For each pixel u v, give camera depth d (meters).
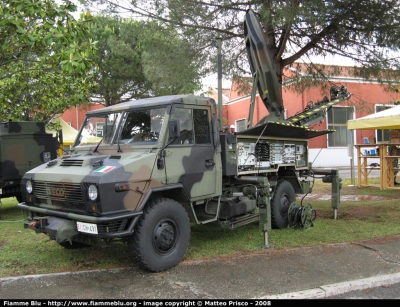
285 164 7.50
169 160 5.07
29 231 7.32
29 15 6.47
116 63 16.84
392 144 12.38
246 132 6.30
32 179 5.36
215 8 8.77
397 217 8.05
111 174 4.43
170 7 8.64
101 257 5.56
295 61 10.09
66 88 12.19
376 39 8.52
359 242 6.14
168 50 9.27
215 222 6.02
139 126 5.38
